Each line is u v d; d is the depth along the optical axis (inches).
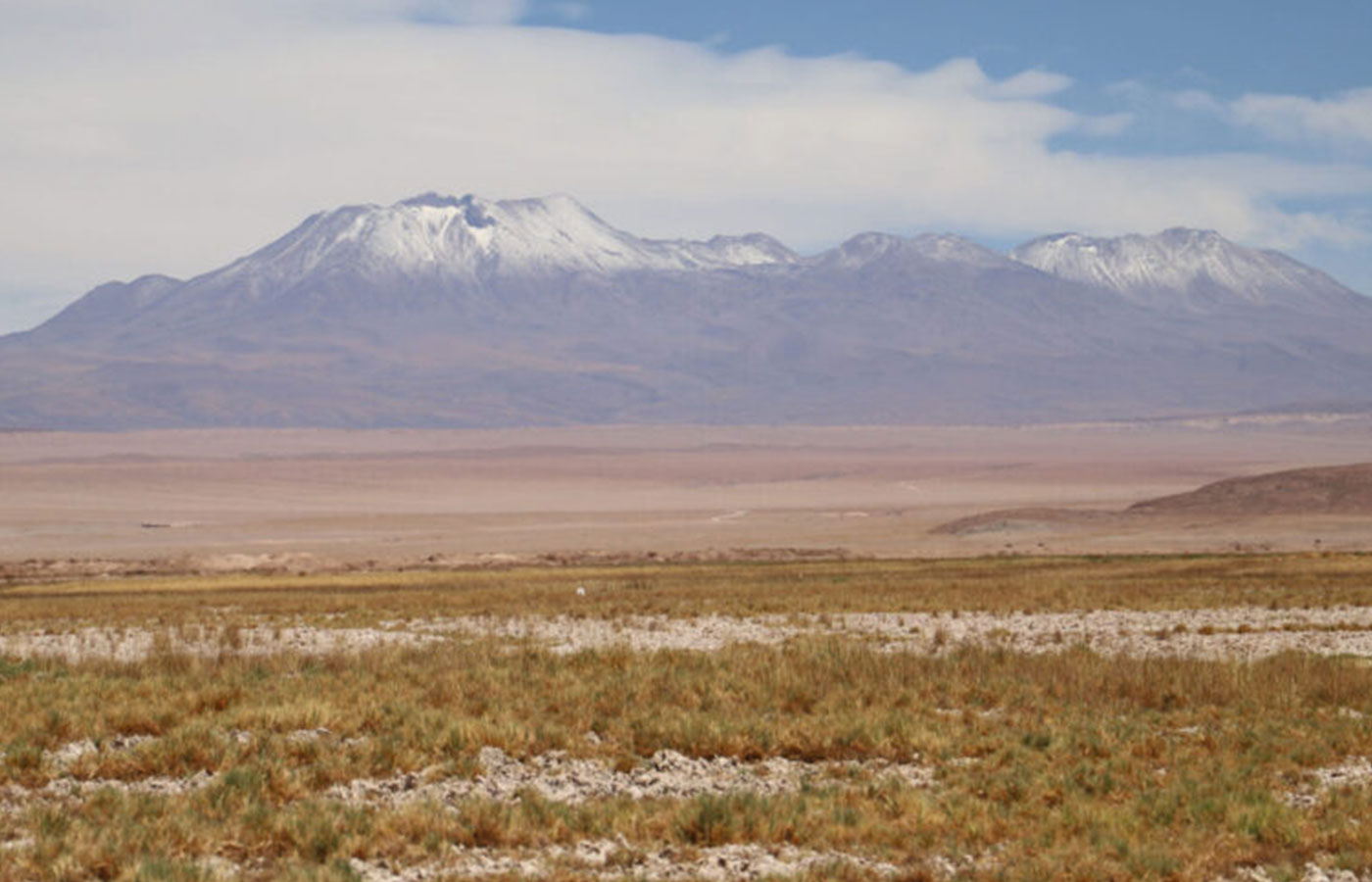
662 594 2765.7
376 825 760.3
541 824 781.3
